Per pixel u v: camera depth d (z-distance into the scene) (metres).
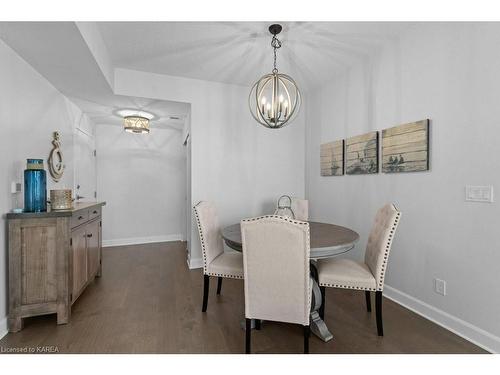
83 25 1.90
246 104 3.73
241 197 3.73
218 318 2.17
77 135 3.58
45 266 2.02
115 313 2.24
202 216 2.31
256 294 1.65
